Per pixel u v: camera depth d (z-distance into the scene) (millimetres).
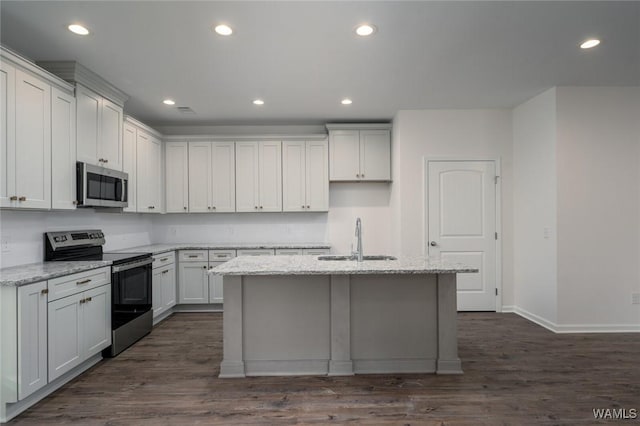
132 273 3336
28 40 2564
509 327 3773
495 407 2211
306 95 3799
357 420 2080
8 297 2084
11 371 2074
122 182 3535
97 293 2814
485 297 4383
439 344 2697
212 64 3008
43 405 2248
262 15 2283
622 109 3607
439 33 2535
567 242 3592
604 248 3590
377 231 5035
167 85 3477
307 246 4602
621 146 3609
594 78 3395
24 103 2404
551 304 3676
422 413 2150
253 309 2695
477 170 4371
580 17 2340
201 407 2225
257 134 5027
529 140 4043
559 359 2932
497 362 2879
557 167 3592
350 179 4750
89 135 3119
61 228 3201
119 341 3100
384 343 2717
